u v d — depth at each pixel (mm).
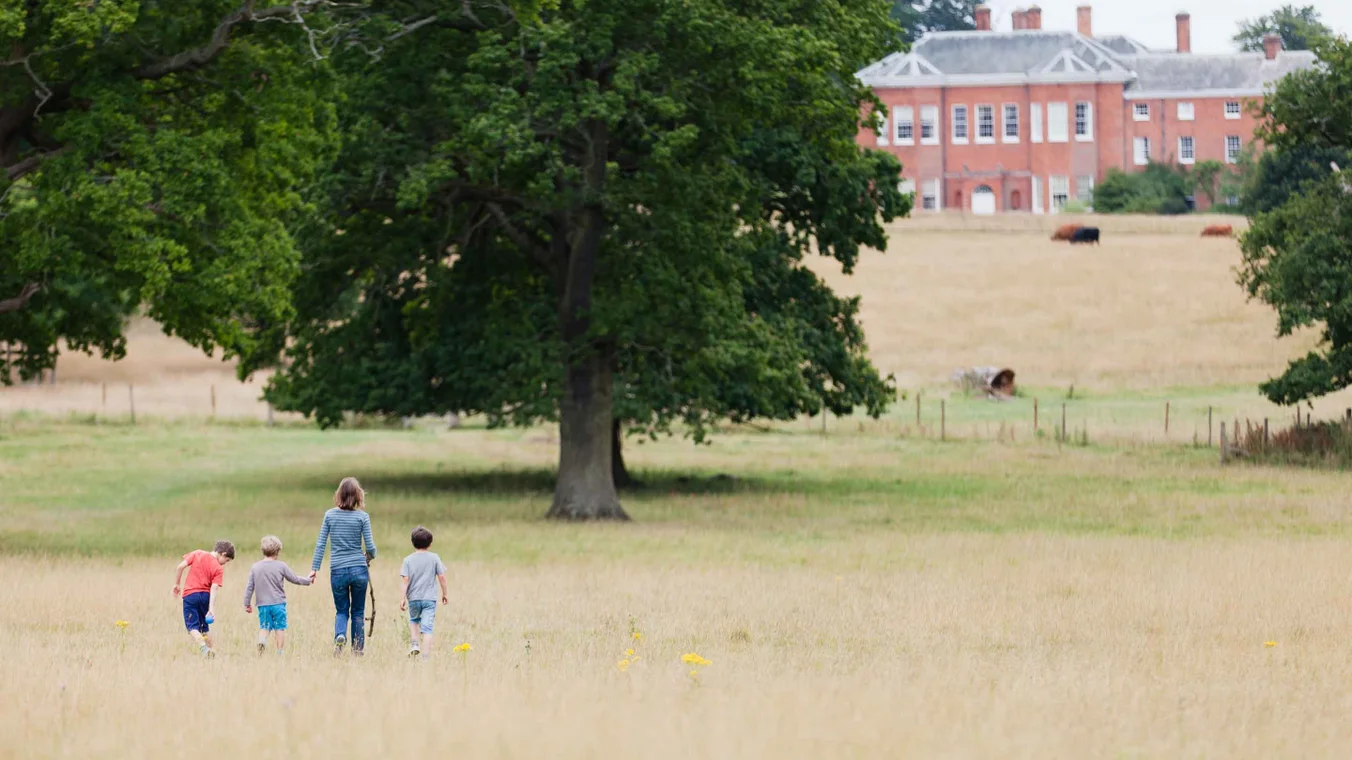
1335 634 40656
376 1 72375
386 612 46250
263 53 61969
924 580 53562
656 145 69875
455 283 87188
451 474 108812
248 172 61844
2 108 59719
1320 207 103562
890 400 105188
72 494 93750
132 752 21719
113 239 56281
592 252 79750
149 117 62594
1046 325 187000
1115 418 140125
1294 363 106312
